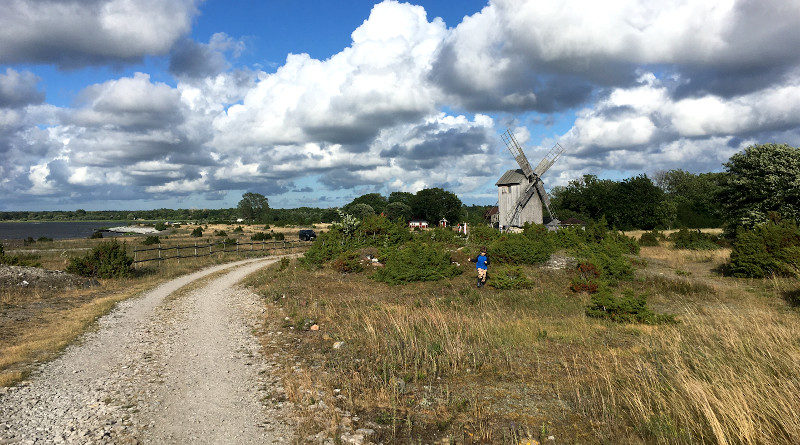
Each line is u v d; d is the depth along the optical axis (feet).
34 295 50.03
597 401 20.11
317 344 31.35
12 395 21.83
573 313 40.93
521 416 18.98
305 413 19.72
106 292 56.75
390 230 96.17
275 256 118.62
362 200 414.82
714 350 25.46
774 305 41.60
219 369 26.40
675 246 109.91
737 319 32.89
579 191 241.55
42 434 17.79
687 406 18.21
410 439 17.08
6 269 54.24
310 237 181.47
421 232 108.47
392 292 53.52
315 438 17.40
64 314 41.93
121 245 76.43
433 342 30.12
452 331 33.65
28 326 36.78
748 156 110.01
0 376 24.23
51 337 33.30
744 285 54.85
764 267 58.75
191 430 18.31
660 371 22.63
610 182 241.76
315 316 40.14
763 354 23.53
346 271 68.33
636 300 37.65
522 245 71.97
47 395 22.07
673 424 16.93
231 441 17.33
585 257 70.74
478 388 22.40
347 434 17.58
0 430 17.94
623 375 23.02
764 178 103.09
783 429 15.96
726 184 114.93
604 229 101.65
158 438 17.58
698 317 36.06
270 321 39.40
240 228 271.08
